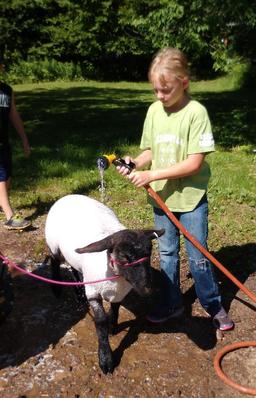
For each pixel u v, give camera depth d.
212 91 22.86
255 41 13.38
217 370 3.76
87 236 3.92
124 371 3.79
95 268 3.67
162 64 3.59
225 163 9.07
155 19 12.57
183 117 3.79
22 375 3.77
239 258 5.53
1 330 4.30
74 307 4.65
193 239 3.92
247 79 23.64
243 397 3.54
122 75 32.00
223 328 4.26
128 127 12.98
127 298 4.80
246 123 12.68
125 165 3.77
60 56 32.03
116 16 30.06
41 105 17.89
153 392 3.58
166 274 4.25
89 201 4.32
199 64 30.00
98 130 12.55
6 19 30.33
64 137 11.58
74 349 4.05
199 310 4.61
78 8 30.14
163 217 4.12
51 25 31.77
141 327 4.36
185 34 12.42
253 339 4.20
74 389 3.62
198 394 3.56
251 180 7.98
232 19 11.61
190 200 3.97
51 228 4.29
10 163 6.23
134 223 6.37
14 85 27.25
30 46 31.52
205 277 4.16
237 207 6.91
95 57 31.62
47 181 8.07
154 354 3.98
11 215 6.27
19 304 4.70
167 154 3.90
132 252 3.33
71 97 20.69
